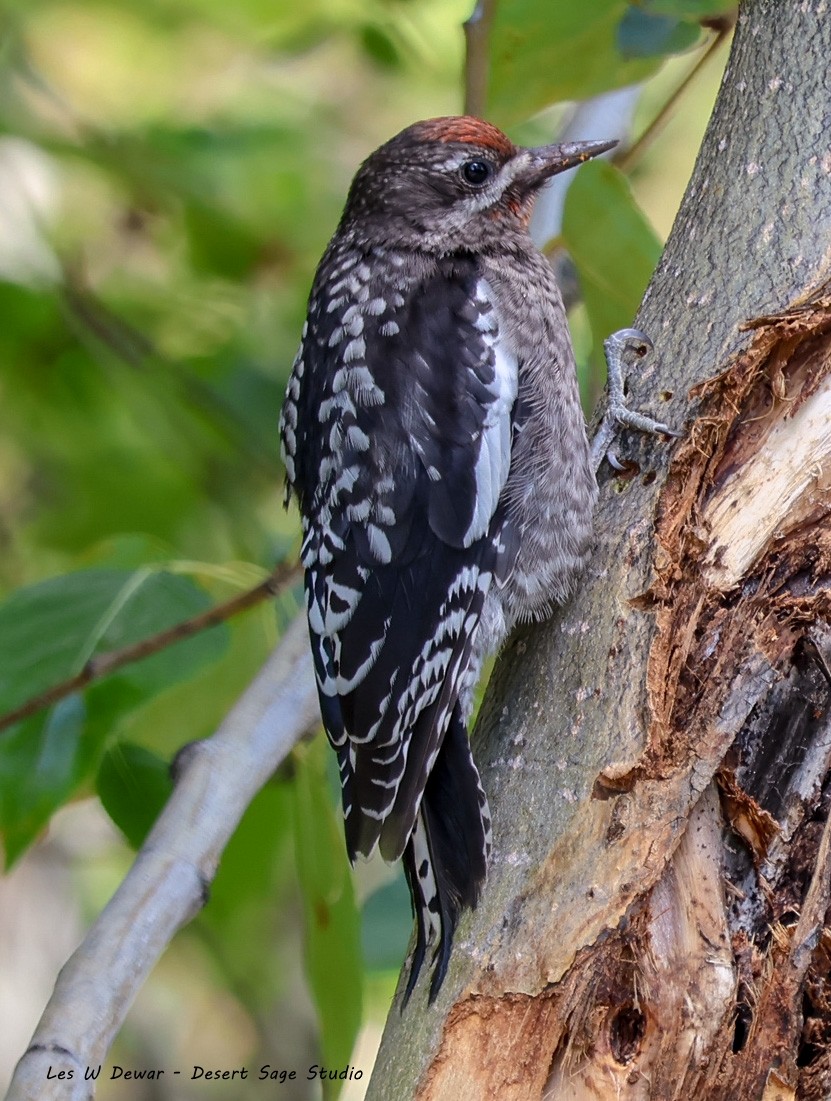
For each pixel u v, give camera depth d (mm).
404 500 6199
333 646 6082
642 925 4926
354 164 10969
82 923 11156
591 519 5848
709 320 5828
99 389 10531
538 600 5742
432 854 5348
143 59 10789
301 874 6738
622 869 4938
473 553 6184
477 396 6395
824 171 5816
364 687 5965
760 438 5496
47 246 9867
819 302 5523
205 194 9859
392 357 6469
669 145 11945
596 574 5602
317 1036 10812
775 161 5887
